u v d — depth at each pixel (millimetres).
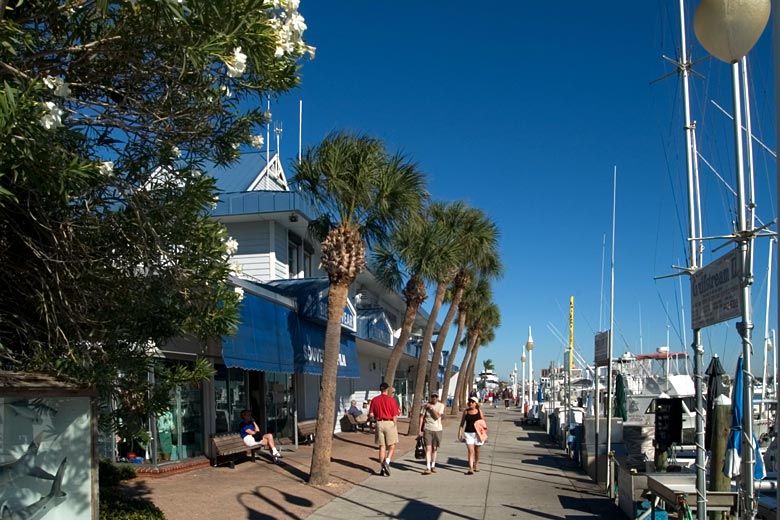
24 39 5066
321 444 13375
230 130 6695
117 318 5754
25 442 5121
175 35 5223
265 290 15586
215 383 16578
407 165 14641
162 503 10680
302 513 10469
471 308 42812
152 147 6199
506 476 14969
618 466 11273
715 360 8031
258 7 5023
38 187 4621
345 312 20812
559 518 10320
